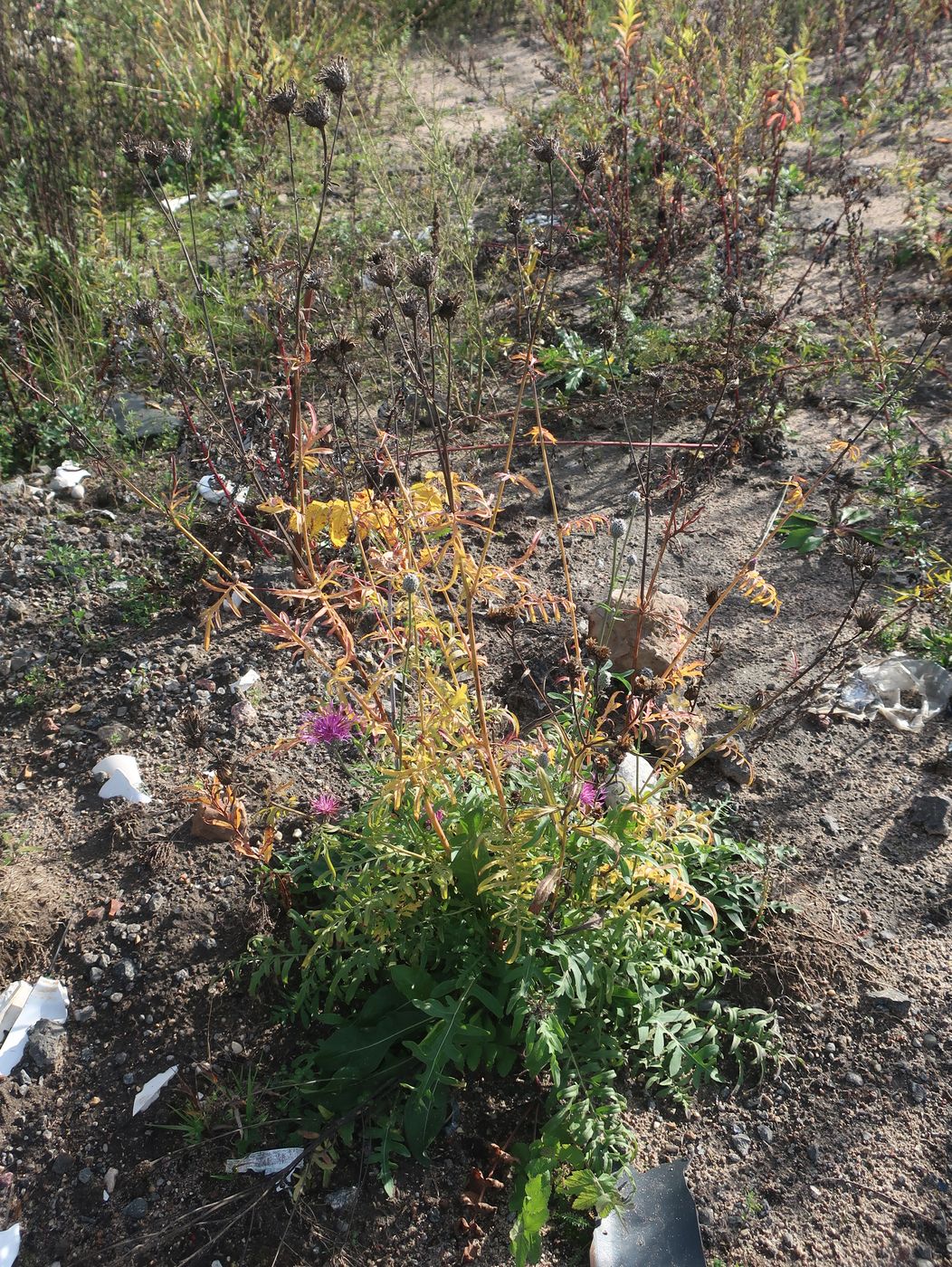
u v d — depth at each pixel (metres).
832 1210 2.39
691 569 4.12
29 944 2.85
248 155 6.34
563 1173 2.41
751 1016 2.70
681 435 4.80
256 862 2.98
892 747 3.43
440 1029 2.43
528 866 2.34
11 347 4.74
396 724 2.78
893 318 5.61
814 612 3.92
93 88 7.35
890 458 4.51
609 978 2.47
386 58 6.76
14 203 5.48
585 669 2.83
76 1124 2.54
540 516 4.41
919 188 6.35
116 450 4.69
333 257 5.63
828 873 3.05
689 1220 2.35
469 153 6.36
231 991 2.73
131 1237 2.35
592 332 5.47
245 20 8.45
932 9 8.30
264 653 3.71
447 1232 2.36
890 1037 2.68
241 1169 2.43
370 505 2.41
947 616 3.81
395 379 4.79
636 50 6.79
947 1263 2.30
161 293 4.93
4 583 4.00
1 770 3.37
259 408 4.21
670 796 3.24
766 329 4.48
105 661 3.71
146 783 3.28
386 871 2.62
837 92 8.12
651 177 6.63
